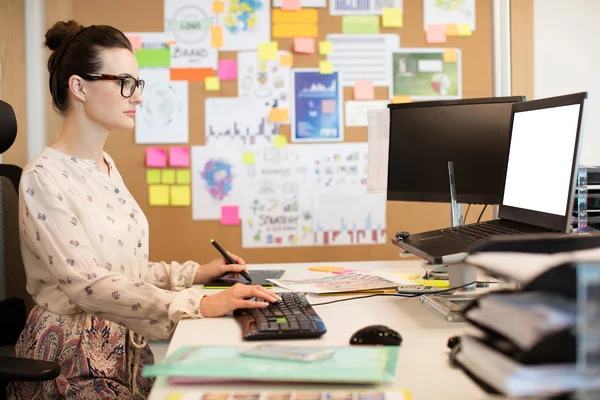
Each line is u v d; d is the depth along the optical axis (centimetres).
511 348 67
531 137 140
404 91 272
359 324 121
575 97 121
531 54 275
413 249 145
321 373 86
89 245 146
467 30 273
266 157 270
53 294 151
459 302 131
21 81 260
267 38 268
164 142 267
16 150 260
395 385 85
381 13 270
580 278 61
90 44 159
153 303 136
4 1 259
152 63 266
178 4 265
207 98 267
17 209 164
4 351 157
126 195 168
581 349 61
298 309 128
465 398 79
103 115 159
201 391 84
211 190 269
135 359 151
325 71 269
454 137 184
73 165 157
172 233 269
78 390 143
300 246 272
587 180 165
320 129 270
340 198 272
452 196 181
